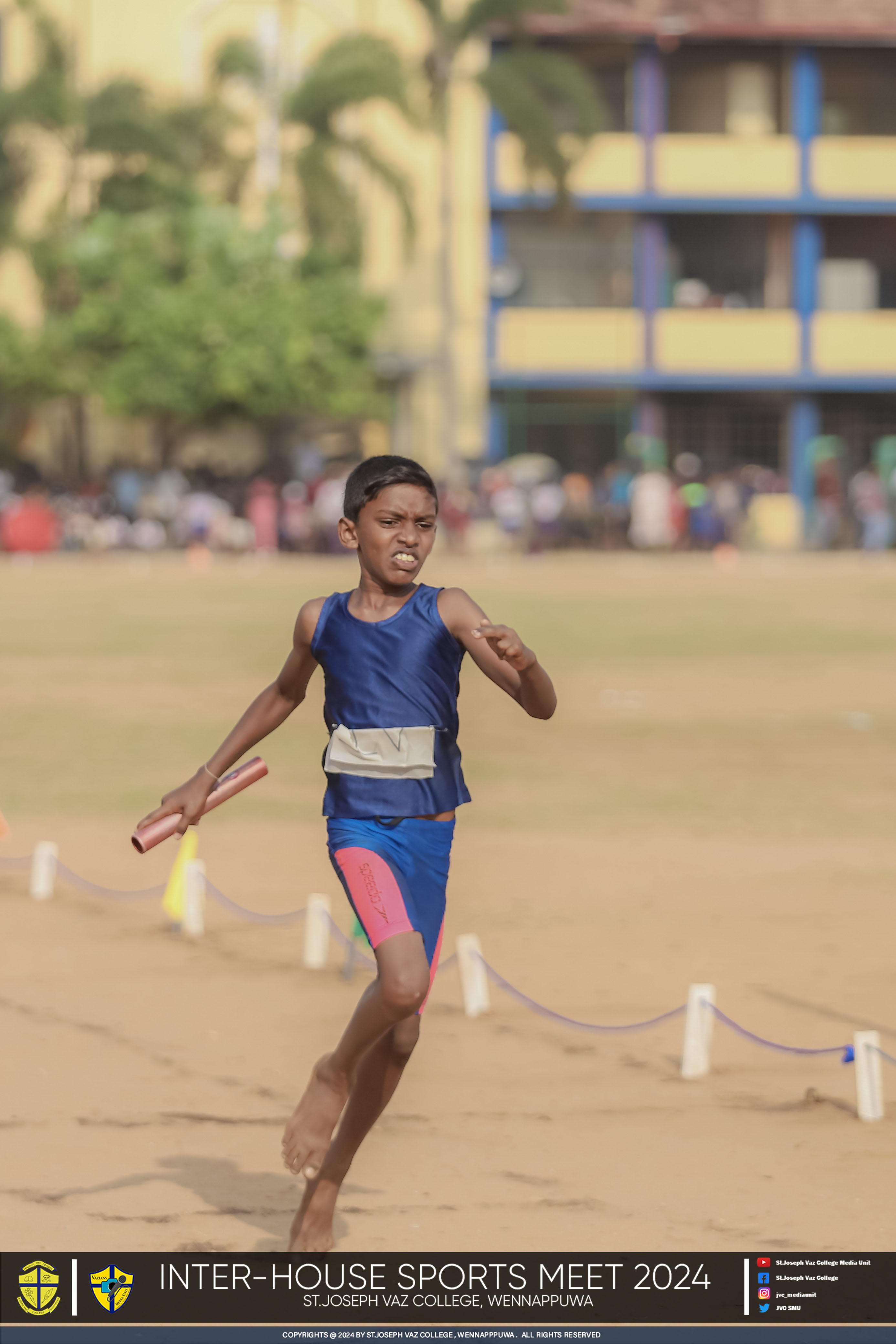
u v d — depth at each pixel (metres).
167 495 160.12
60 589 116.50
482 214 174.75
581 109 161.75
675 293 175.88
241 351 153.12
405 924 15.94
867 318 175.38
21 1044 24.16
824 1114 21.73
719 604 105.94
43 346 155.25
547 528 158.62
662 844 39.38
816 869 36.62
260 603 104.50
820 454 176.75
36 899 33.59
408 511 16.55
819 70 173.00
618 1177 19.52
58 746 53.09
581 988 27.44
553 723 59.75
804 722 59.97
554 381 174.88
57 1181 19.19
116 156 161.25
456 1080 22.94
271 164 166.88
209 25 174.62
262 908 32.97
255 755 52.31
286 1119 21.30
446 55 161.38
